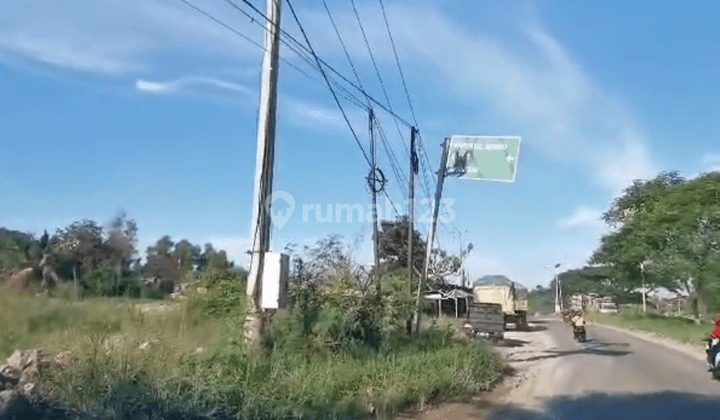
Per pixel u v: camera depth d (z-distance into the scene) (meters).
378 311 16.67
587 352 26.28
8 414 6.84
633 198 48.91
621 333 43.12
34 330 10.56
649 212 45.34
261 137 12.48
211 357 10.77
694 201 40.81
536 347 29.27
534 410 12.45
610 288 81.44
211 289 12.66
